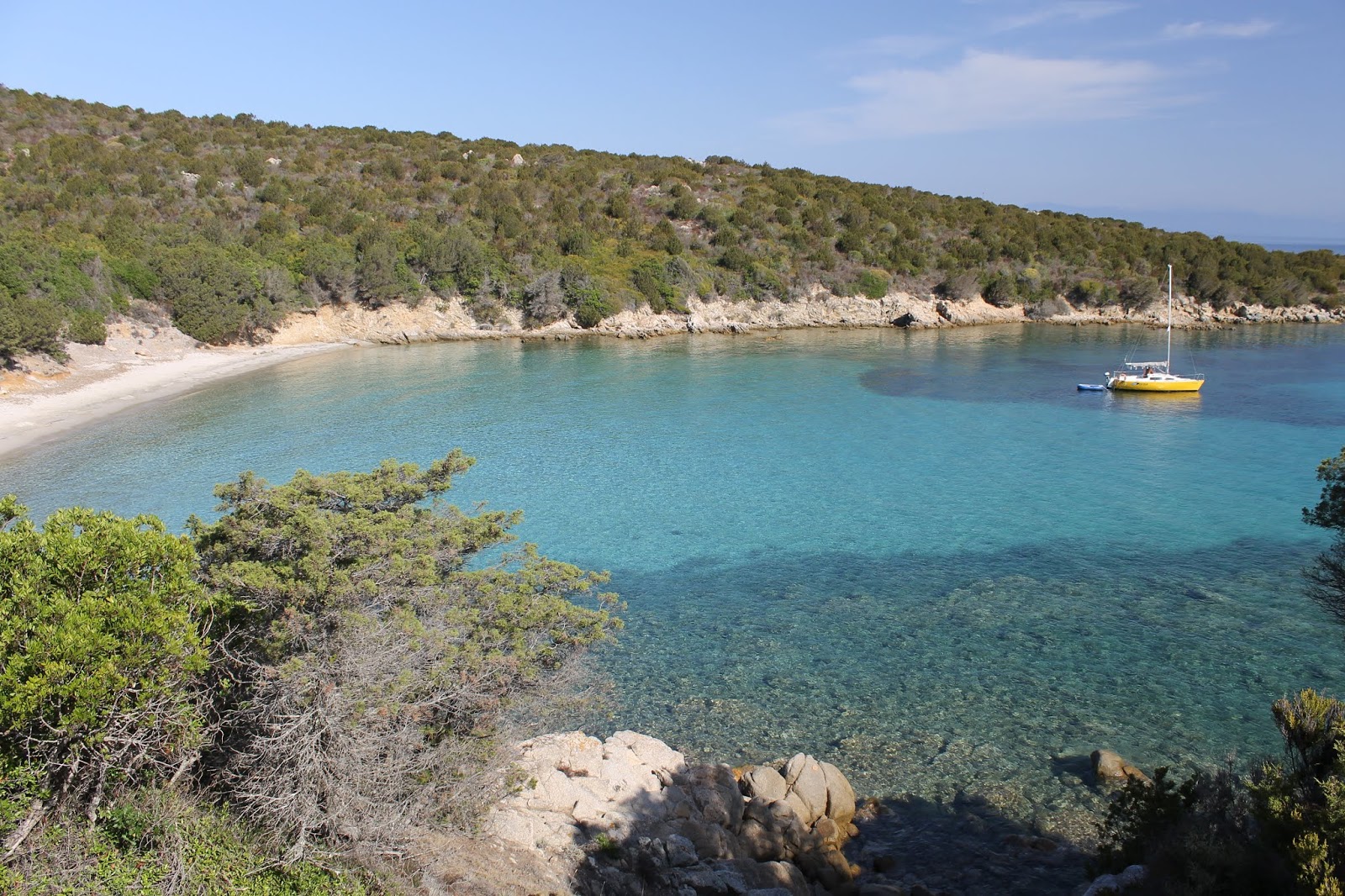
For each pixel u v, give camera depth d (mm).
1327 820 8836
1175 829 11250
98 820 9766
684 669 19781
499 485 33781
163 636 9734
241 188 81250
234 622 11461
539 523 29672
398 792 11016
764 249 88188
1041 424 44781
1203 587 23875
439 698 11281
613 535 28484
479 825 12047
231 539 12422
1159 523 29250
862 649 20672
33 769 9109
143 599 9852
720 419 45375
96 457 36781
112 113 98625
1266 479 34438
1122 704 18047
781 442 40719
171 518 29359
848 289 86562
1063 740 16875
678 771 14969
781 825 13773
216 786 11211
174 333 60906
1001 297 87938
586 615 13750
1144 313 88312
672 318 79250
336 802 10102
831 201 100812
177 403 47625
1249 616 21953
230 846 10047
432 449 38812
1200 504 31203
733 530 29016
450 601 13109
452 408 47531
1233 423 44812
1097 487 33594
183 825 9867
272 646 10773
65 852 9008
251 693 11125
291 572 11359
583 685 18172
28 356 49062
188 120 102438
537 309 75562
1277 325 85688
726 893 11711
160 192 75875
